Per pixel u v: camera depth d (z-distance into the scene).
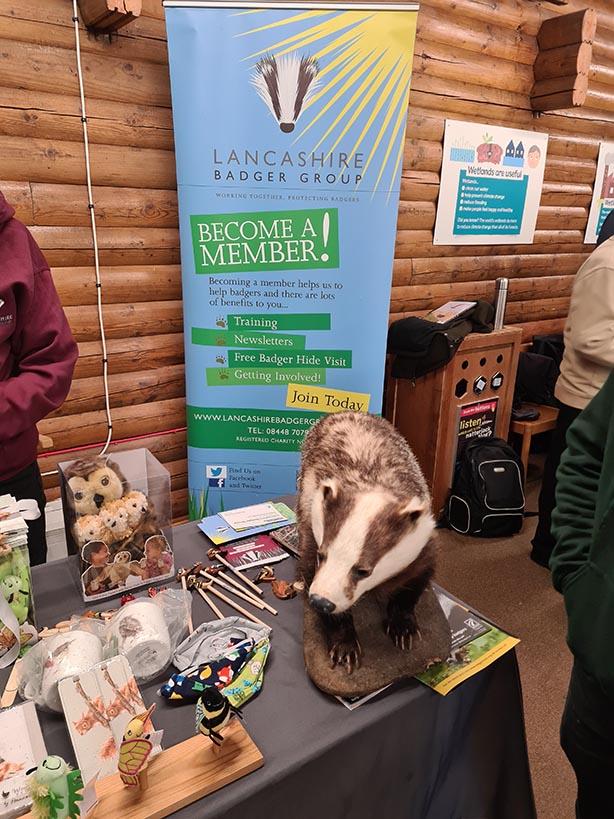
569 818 2.11
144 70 2.89
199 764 1.08
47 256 2.88
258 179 2.74
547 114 4.55
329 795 1.19
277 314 2.94
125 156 2.94
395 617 1.42
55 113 2.72
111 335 3.17
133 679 1.21
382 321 2.98
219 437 3.14
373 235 2.84
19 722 1.16
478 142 4.14
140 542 1.59
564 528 1.26
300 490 1.67
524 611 3.22
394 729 1.26
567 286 5.33
